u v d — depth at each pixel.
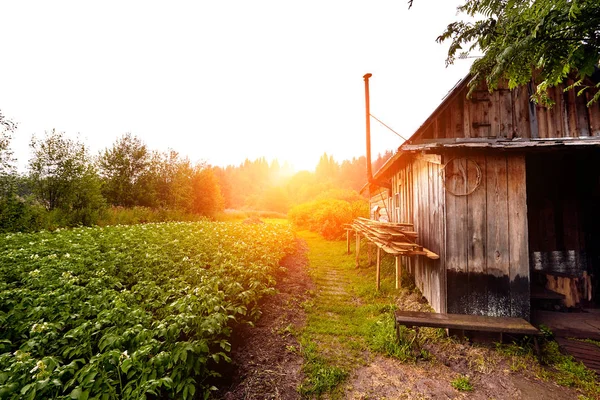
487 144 4.54
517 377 3.59
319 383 3.44
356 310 5.88
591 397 3.21
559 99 6.16
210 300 3.40
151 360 2.52
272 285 6.84
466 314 4.74
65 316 3.17
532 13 1.86
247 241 9.27
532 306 5.69
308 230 22.77
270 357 3.95
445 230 4.93
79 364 2.91
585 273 5.72
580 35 1.75
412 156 6.80
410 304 5.91
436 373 3.72
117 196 21.31
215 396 3.09
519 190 4.79
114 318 3.04
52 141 14.11
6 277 4.66
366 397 3.29
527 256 4.71
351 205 19.19
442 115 6.33
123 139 22.36
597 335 4.43
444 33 2.33
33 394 1.95
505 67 2.11
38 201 13.55
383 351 4.22
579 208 6.41
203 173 27.97
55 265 4.87
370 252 10.93
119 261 5.70
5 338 3.03
